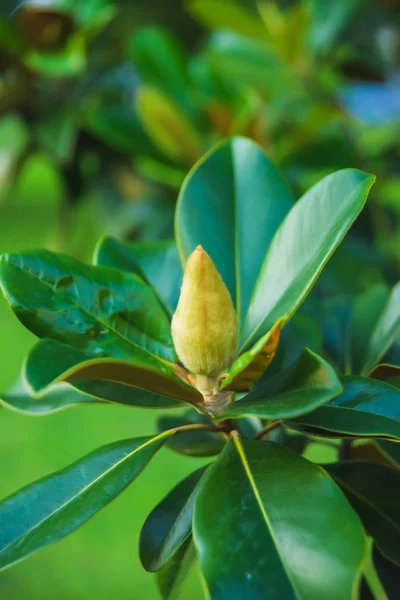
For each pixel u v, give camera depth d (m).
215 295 0.73
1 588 2.24
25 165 1.57
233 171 0.85
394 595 0.78
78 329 0.75
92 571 2.30
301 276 0.75
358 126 1.61
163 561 0.73
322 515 0.67
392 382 0.83
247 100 1.40
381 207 1.56
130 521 2.53
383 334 0.84
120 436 3.03
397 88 1.65
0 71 1.49
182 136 1.31
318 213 0.76
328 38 1.62
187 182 0.84
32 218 6.07
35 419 3.20
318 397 0.67
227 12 1.53
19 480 2.75
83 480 0.74
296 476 0.69
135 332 0.77
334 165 1.46
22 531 0.72
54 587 2.24
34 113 1.55
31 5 1.38
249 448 0.72
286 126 1.52
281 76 1.57
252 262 0.82
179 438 0.85
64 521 0.71
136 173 1.57
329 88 1.64
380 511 0.78
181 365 0.79
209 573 0.66
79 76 1.57
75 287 0.76
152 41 1.44
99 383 0.77
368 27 1.65
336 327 0.92
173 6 1.80
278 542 0.67
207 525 0.68
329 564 0.65
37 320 0.75
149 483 2.74
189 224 0.84
